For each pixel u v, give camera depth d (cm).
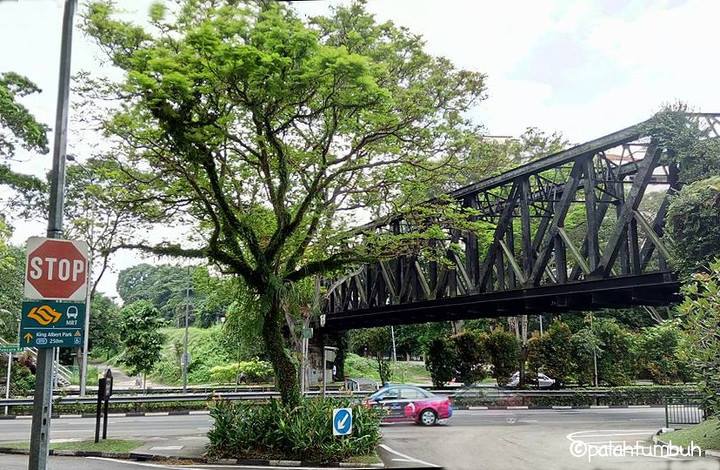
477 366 3762
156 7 1369
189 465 1366
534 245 2398
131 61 1279
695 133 1802
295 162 1628
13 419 2631
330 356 2533
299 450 1388
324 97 1399
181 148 1392
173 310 8225
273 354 1537
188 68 1249
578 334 3831
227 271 1691
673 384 3778
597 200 2212
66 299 715
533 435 1952
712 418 1675
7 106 2167
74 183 2166
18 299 4119
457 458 1455
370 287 3409
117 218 1673
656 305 2195
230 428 1451
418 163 1673
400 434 1981
